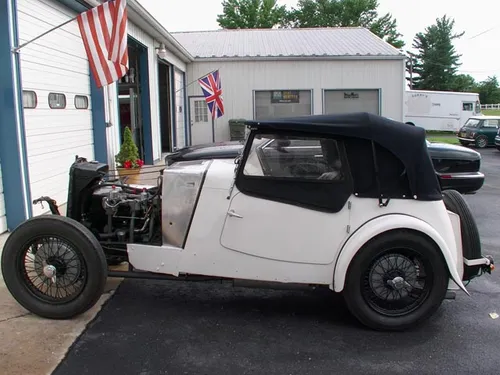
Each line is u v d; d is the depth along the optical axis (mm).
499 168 16016
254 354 3596
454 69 55781
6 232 6406
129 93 13922
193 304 4480
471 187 8180
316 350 3668
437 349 3705
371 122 3779
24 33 6711
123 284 4930
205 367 3406
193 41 23203
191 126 20359
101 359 3477
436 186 3918
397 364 3480
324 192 3852
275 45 21938
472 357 3588
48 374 3254
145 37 13117
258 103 20125
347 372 3371
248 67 19859
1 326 3912
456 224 4125
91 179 4387
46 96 7512
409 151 3816
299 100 20094
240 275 4004
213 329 3986
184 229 4055
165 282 5016
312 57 19562
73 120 8672
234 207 3918
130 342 3734
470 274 4148
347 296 3926
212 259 4012
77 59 8828
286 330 3996
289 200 3863
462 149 8305
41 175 7316
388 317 3947
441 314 4363
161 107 18000
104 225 4559
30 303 4027
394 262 3928
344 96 20141
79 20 6500
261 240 3916
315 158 3867
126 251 4332
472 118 25094
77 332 3852
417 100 32781
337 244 3887
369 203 3869
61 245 3990
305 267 3936
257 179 3883
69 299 3996
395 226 3789
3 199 6379
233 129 19453
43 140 7391
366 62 19844
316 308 4441
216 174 3971
